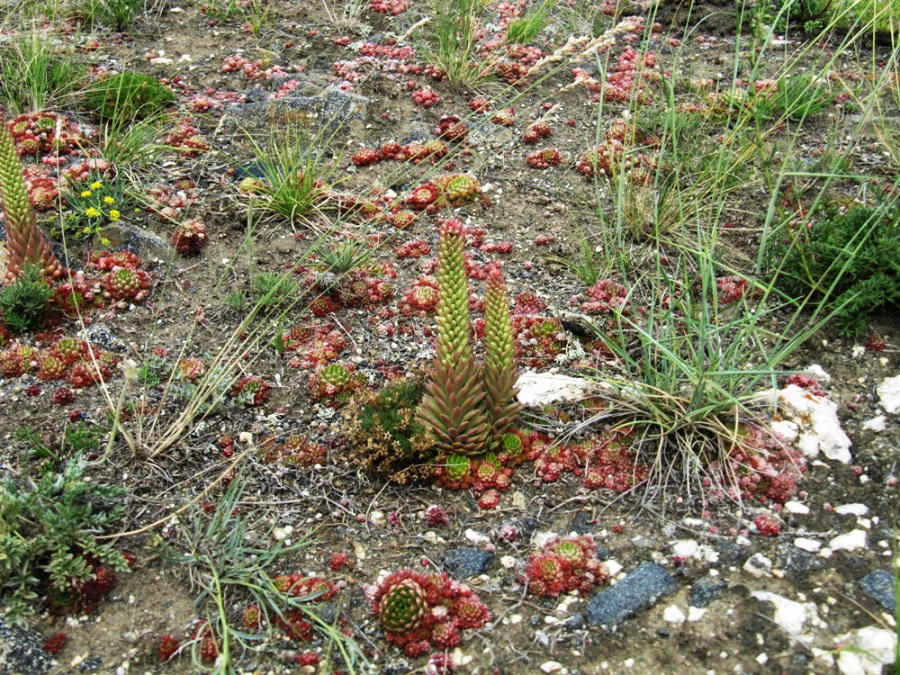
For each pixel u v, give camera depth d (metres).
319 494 0.78
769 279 0.98
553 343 0.91
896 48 1.02
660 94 1.29
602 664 0.64
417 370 0.85
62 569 0.68
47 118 1.16
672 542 0.72
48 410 0.85
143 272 0.99
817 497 0.76
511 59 1.37
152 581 0.71
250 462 0.80
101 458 0.78
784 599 0.67
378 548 0.74
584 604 0.69
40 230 0.98
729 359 0.84
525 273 1.01
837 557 0.70
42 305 0.92
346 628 0.67
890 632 0.64
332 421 0.85
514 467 0.80
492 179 1.15
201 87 1.29
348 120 1.22
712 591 0.68
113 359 0.90
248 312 0.96
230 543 0.72
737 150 1.10
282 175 1.10
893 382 0.85
